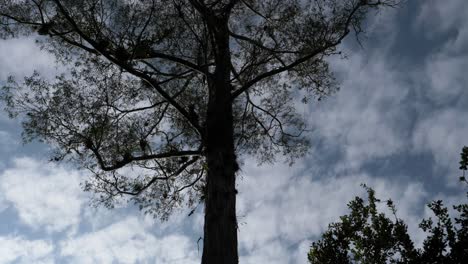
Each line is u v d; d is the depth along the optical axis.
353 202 8.63
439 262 7.27
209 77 9.62
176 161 11.83
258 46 11.05
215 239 7.38
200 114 12.09
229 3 11.30
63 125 9.84
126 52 9.24
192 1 9.83
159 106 11.98
